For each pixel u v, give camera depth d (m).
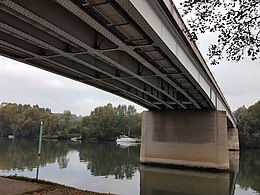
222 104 45.19
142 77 22.27
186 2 8.09
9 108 129.38
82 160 44.47
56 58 18.77
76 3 10.60
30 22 12.18
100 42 15.52
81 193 12.89
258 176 35.28
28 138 123.00
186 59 21.25
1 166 32.72
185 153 38.19
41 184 14.65
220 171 35.88
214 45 8.23
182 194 22.95
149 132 41.16
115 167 37.69
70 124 133.00
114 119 125.44
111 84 26.39
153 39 14.91
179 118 39.69
